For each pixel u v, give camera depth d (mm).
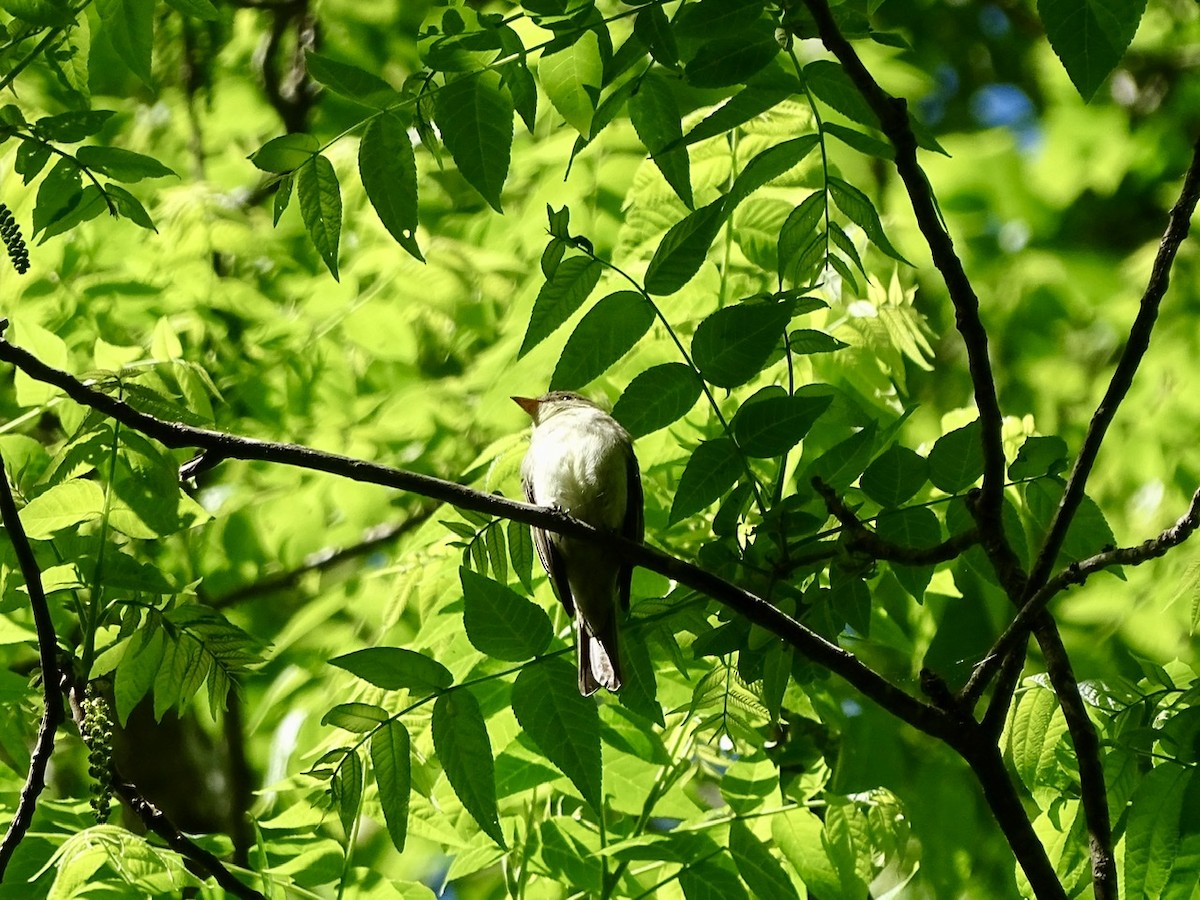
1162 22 16375
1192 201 6047
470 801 5926
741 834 7613
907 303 9297
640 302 5867
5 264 11094
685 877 7410
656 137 6012
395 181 6031
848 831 7887
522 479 8898
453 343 12484
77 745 11859
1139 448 12758
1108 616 10906
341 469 6059
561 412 9102
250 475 12352
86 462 6883
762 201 8984
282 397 12086
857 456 6113
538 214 11219
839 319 9180
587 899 8391
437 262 11258
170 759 12648
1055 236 15812
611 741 8047
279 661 12453
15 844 5945
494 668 8180
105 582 6973
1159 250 6043
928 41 17062
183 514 7254
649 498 9375
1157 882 5707
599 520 8477
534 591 9039
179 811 12523
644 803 8117
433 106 6043
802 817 7902
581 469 8484
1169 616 10508
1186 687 7199
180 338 11953
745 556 6277
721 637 6129
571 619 8406
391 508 12766
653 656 7094
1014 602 5961
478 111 6016
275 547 12641
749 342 5867
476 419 11023
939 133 16953
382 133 6039
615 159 11094
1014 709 6477
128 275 11656
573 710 6004
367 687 8719
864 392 8930
